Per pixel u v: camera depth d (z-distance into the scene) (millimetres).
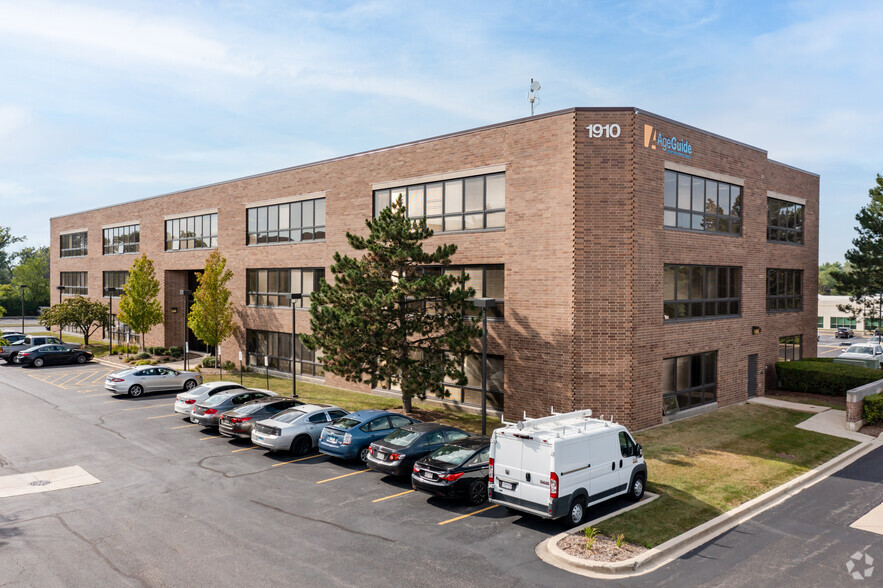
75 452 18703
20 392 29297
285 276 33375
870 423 21984
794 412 24141
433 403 25406
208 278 34562
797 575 10570
